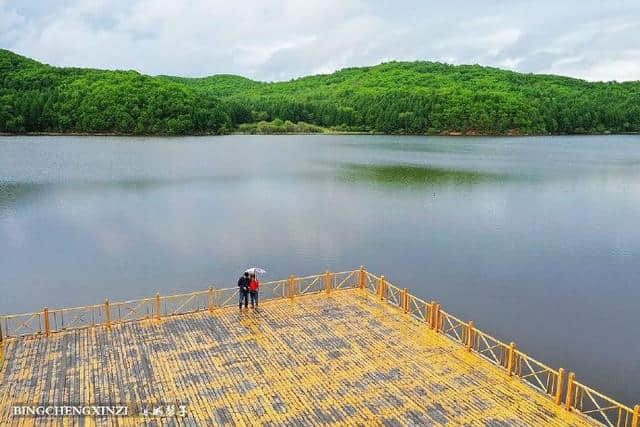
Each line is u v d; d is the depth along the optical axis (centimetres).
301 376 1648
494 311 2850
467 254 3822
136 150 10312
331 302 2308
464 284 3241
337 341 1908
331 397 1529
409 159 9500
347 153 10562
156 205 5303
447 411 1462
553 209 5350
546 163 9062
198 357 1769
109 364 1706
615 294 3097
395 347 1861
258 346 1859
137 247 3856
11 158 8625
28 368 1669
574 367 2269
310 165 8575
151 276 3278
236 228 4434
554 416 1442
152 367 1692
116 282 3177
